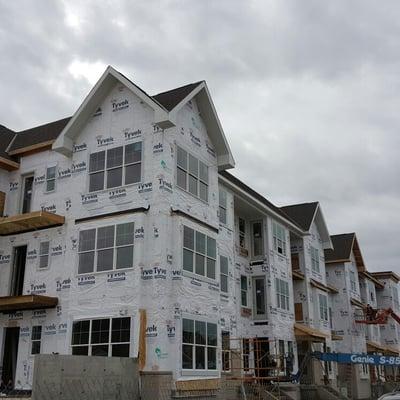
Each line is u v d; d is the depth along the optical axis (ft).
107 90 75.87
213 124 80.84
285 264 109.29
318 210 132.36
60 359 49.93
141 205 68.54
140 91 71.72
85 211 72.84
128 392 58.08
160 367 61.05
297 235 122.11
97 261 68.80
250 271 102.58
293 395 91.56
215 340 71.67
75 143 77.15
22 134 89.04
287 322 104.06
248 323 97.71
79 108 75.56
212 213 78.43
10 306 71.82
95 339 65.41
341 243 149.79
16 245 78.59
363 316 148.15
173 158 71.20
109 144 73.97
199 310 69.21
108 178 72.49
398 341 183.01
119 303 65.10
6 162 81.20
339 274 145.48
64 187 76.38
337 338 130.82
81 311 67.77
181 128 74.54
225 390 72.79
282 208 133.28
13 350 74.33
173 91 78.54
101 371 54.54
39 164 80.79
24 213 80.84
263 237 104.01
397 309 189.37
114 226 68.95
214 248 76.33
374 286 180.34
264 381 90.02
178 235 67.72
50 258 74.43
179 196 71.05
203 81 78.23
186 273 67.82
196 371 66.13
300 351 114.21
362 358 98.58
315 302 121.80
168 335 63.41
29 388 69.46
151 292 64.28
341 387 118.21
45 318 71.51
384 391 151.74
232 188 92.22
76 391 50.93
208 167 80.12
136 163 70.79
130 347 62.18
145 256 66.03
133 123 72.84
